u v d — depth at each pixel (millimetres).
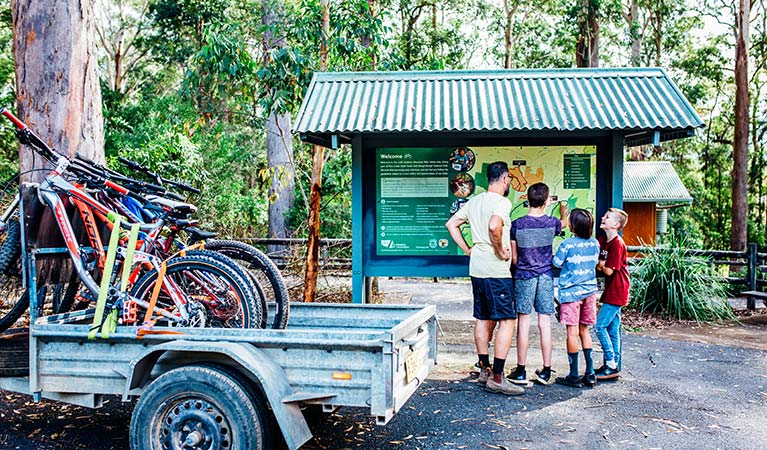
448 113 6062
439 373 5805
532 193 5379
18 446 3971
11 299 4625
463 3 24594
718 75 32781
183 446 3336
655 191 20359
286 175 10547
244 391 3275
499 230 4922
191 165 13500
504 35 27531
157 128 16516
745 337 7820
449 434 4246
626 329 8289
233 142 19312
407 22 23953
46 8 6762
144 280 4039
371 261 6434
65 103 6812
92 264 4086
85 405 3625
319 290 9500
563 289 5406
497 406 4852
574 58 28516
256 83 8828
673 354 6746
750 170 35250
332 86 6688
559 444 4090
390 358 3188
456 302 10727
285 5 11211
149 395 3350
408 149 6363
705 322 8969
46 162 6766
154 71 32094
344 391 3285
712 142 36688
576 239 5410
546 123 5746
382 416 3195
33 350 3627
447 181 6340
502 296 5094
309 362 3336
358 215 6363
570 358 5426
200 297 4164
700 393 5266
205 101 16453
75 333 3568
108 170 4434
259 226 18781
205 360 3475
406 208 6387
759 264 11250
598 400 5035
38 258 3916
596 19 25250
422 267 6379
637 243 20719
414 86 6672
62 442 4055
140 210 4461
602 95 6207
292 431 3234
